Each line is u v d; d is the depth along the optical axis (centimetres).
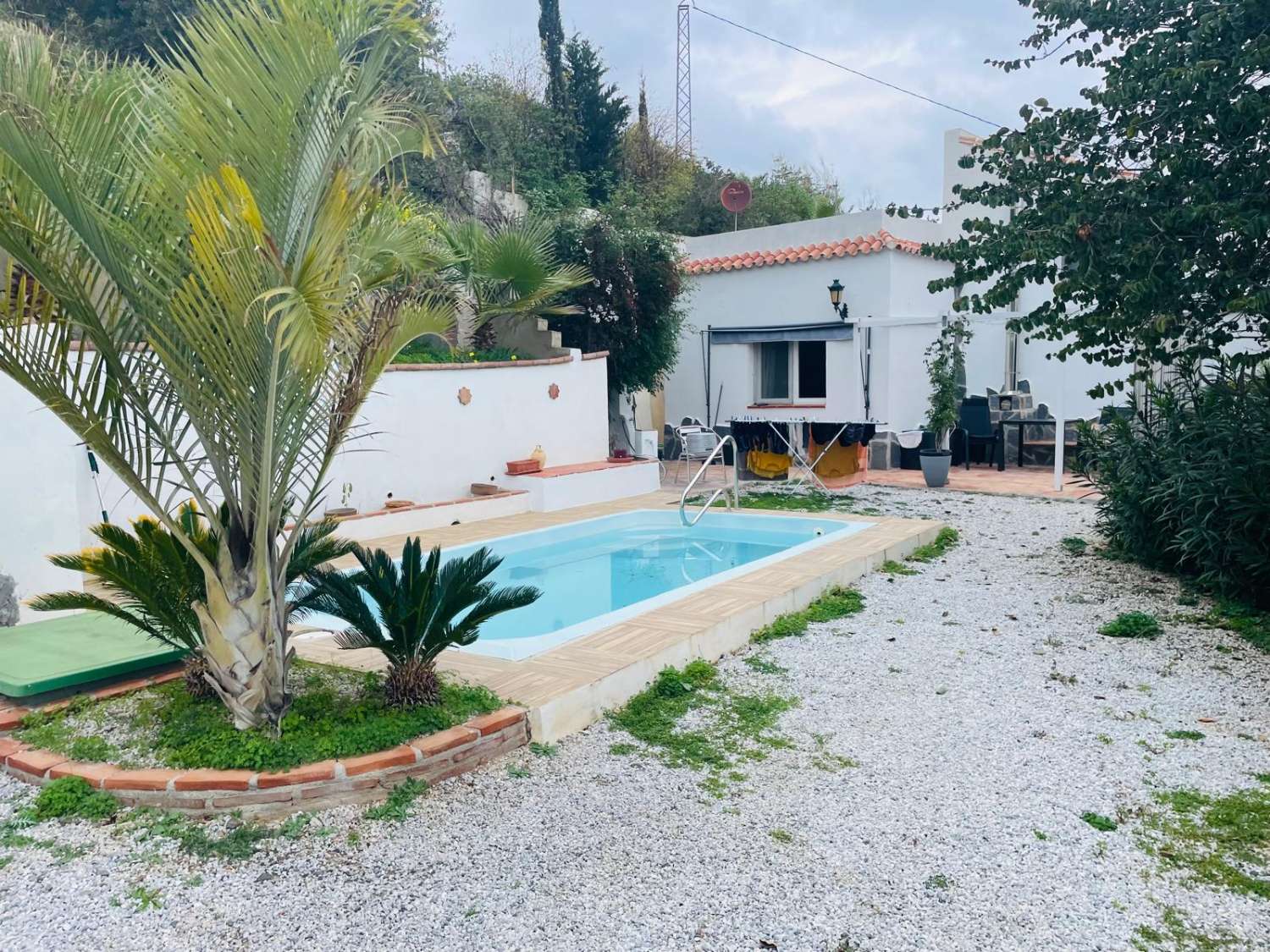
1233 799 387
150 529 427
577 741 457
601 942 295
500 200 1700
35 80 347
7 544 602
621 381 1481
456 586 436
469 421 1128
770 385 1666
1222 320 719
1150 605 691
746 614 626
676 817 378
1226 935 295
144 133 364
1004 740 454
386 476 1040
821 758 436
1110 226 701
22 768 406
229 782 378
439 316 458
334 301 363
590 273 1376
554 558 1000
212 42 348
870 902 316
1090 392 793
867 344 1512
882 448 1527
